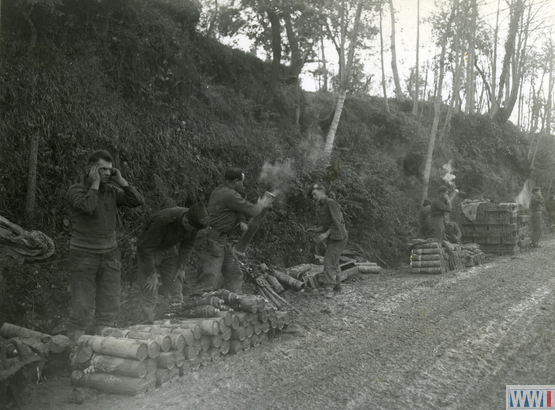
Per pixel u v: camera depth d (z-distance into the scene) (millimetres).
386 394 4363
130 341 4379
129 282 7465
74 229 5047
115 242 5242
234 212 6465
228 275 6875
